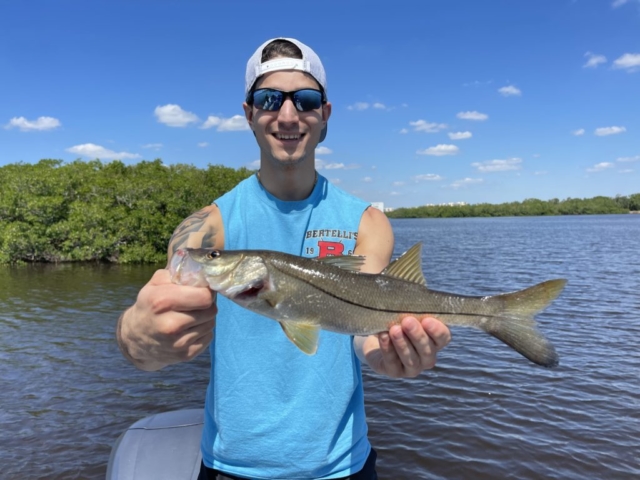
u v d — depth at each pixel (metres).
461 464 7.77
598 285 24.52
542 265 34.41
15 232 36.75
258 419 3.06
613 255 41.88
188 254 2.97
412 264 3.28
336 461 3.11
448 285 25.22
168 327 2.26
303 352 3.03
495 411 9.62
